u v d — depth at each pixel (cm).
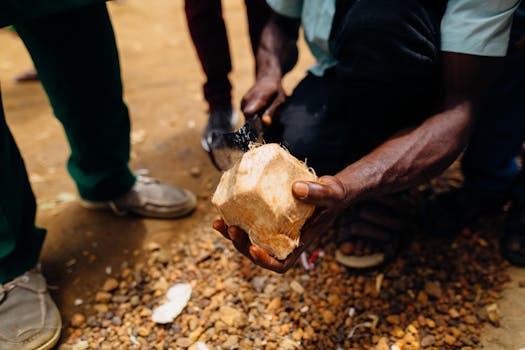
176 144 285
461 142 133
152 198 215
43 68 170
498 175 199
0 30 504
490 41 129
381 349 156
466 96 136
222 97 243
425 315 168
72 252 204
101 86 180
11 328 156
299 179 112
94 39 169
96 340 167
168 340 164
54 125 322
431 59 141
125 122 204
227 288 182
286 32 186
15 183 157
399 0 140
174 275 190
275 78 171
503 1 125
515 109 180
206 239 207
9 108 346
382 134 170
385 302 173
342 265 189
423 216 207
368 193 119
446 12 140
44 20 154
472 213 203
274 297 177
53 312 167
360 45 145
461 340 157
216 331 165
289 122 174
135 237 210
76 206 232
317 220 117
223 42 223
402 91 152
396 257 190
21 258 166
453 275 181
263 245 114
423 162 126
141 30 520
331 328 165
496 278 179
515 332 156
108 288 184
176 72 399
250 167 109
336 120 172
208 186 243
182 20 555
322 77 182
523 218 185
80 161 201
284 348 158
